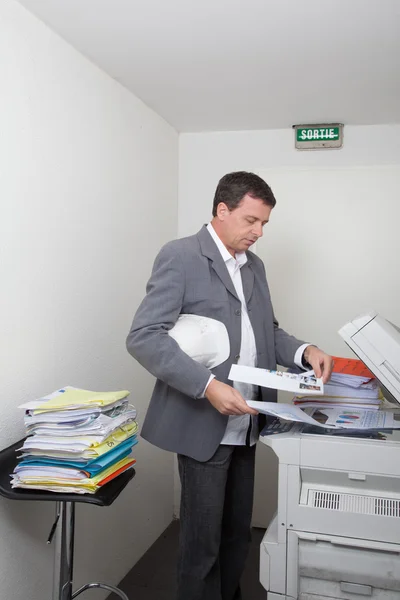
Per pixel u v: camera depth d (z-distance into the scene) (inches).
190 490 64.7
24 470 54.7
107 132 84.3
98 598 83.0
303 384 58.2
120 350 90.7
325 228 109.7
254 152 113.3
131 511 94.9
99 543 83.0
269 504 112.2
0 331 59.8
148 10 64.5
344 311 109.0
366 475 54.7
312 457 55.7
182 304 64.0
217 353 63.2
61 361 72.5
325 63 79.7
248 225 64.5
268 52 76.1
